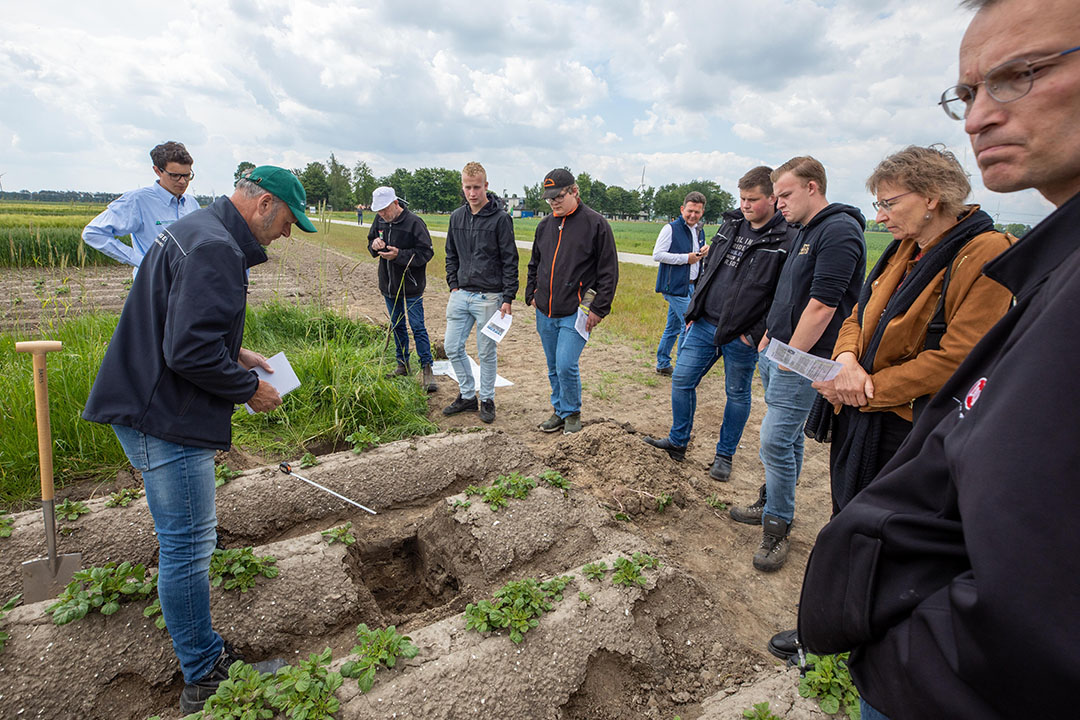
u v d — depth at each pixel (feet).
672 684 8.52
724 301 13.10
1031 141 3.20
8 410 13.64
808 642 4.36
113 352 7.00
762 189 12.20
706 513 13.37
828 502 14.49
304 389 17.13
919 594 3.35
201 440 7.23
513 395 21.22
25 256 51.85
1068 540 2.38
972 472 2.76
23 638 7.80
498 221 17.11
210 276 6.79
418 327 20.81
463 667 7.57
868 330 7.83
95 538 10.39
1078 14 2.88
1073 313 2.57
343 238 103.65
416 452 13.74
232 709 6.79
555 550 11.07
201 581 7.54
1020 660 2.42
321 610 9.33
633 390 22.15
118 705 7.72
